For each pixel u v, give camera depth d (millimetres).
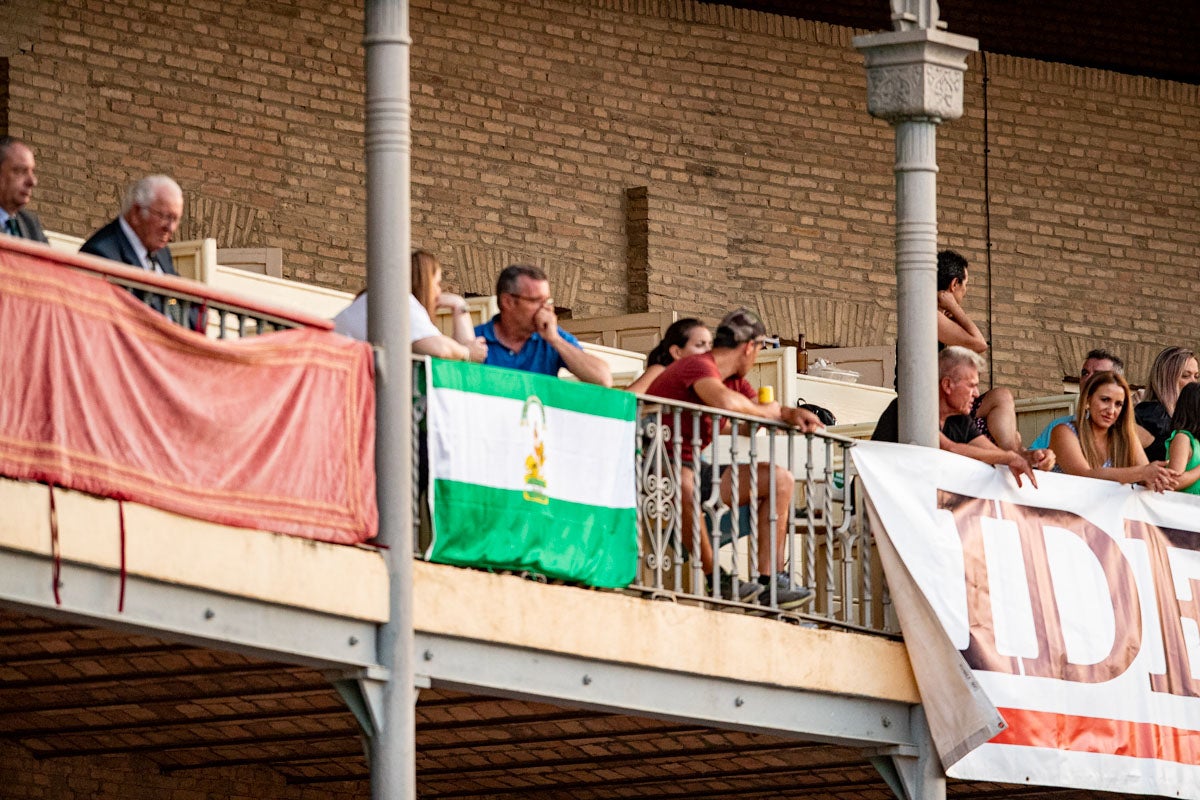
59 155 40969
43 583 21328
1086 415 32656
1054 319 52062
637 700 27062
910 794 30016
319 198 44031
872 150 50969
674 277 48000
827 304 49875
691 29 49156
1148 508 32531
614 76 48031
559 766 33781
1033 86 52594
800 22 50375
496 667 25609
